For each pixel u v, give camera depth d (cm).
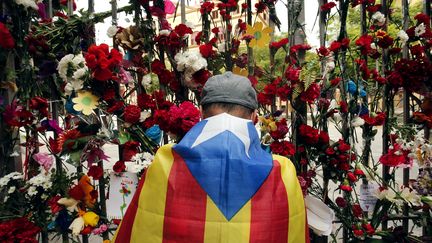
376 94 197
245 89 103
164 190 92
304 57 175
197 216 88
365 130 191
